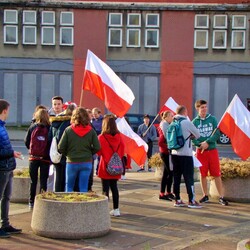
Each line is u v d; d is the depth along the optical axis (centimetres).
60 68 3478
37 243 768
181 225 911
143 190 1294
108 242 783
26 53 3484
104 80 1144
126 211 1020
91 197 836
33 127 1009
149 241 796
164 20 3459
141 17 3462
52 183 1098
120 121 1377
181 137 1045
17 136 3075
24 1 3450
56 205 791
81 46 3469
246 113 1146
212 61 3459
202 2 3441
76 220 788
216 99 3472
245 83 3469
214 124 1109
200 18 3456
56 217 790
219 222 942
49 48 3478
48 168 1018
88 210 794
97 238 804
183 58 3462
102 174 951
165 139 1124
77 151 915
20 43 3478
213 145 1105
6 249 735
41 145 997
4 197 812
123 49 3472
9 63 3484
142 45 3472
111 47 3475
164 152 1130
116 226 889
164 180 1147
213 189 1163
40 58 3484
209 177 1148
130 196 1196
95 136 926
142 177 1582
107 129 946
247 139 1138
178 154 1052
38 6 3453
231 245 779
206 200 1127
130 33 3472
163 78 3475
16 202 1110
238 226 911
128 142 1373
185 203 1105
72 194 859
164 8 3441
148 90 3488
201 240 805
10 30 3475
